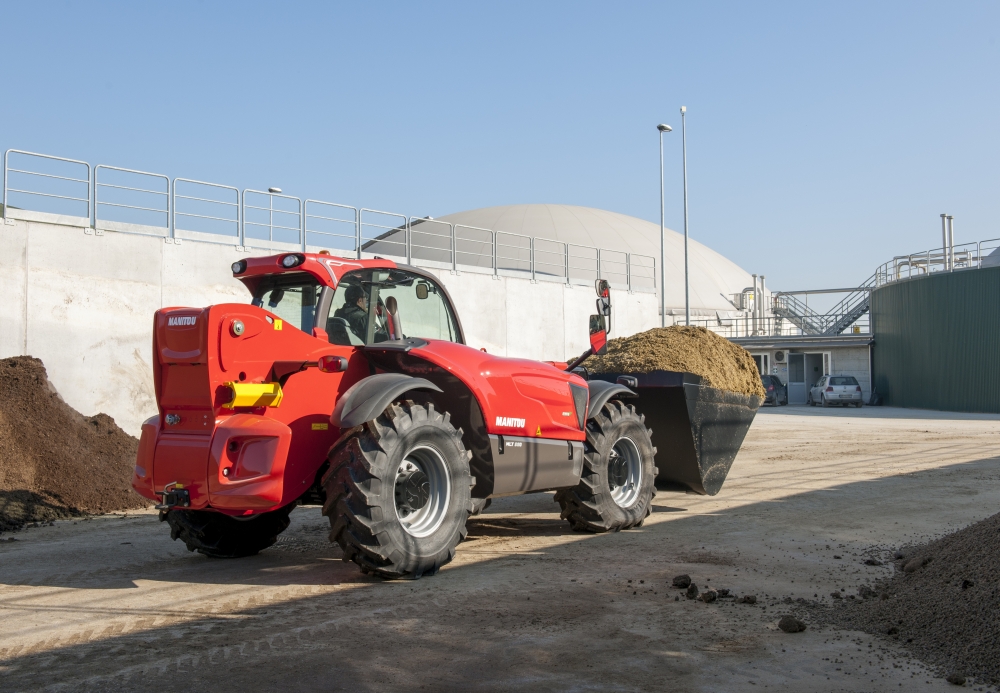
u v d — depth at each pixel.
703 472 8.41
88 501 9.06
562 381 6.75
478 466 6.16
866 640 4.07
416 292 6.45
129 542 7.13
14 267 11.17
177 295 12.86
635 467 7.46
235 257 13.67
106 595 5.07
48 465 9.30
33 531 7.73
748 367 9.43
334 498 5.17
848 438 17.27
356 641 4.05
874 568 5.65
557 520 7.92
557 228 54.44
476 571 5.61
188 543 6.23
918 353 32.19
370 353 5.85
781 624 4.23
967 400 29.72
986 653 3.67
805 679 3.56
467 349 6.12
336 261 5.83
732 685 3.48
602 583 5.24
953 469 11.66
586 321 21.11
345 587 5.20
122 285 12.23
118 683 3.50
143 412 12.25
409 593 5.00
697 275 56.91
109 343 12.01
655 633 4.18
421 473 5.52
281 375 5.34
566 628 4.25
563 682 3.51
